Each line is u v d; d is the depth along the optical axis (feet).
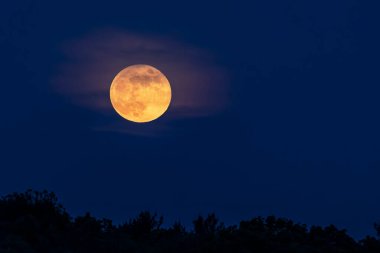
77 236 487.20
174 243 503.61
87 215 535.19
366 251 502.79
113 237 510.58
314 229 528.22
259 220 542.57
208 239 496.23
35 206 507.30
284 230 523.29
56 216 508.94
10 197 515.09
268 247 476.54
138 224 570.05
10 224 463.83
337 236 522.06
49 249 450.30
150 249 499.10
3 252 407.03
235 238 485.15
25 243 432.66
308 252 478.18
